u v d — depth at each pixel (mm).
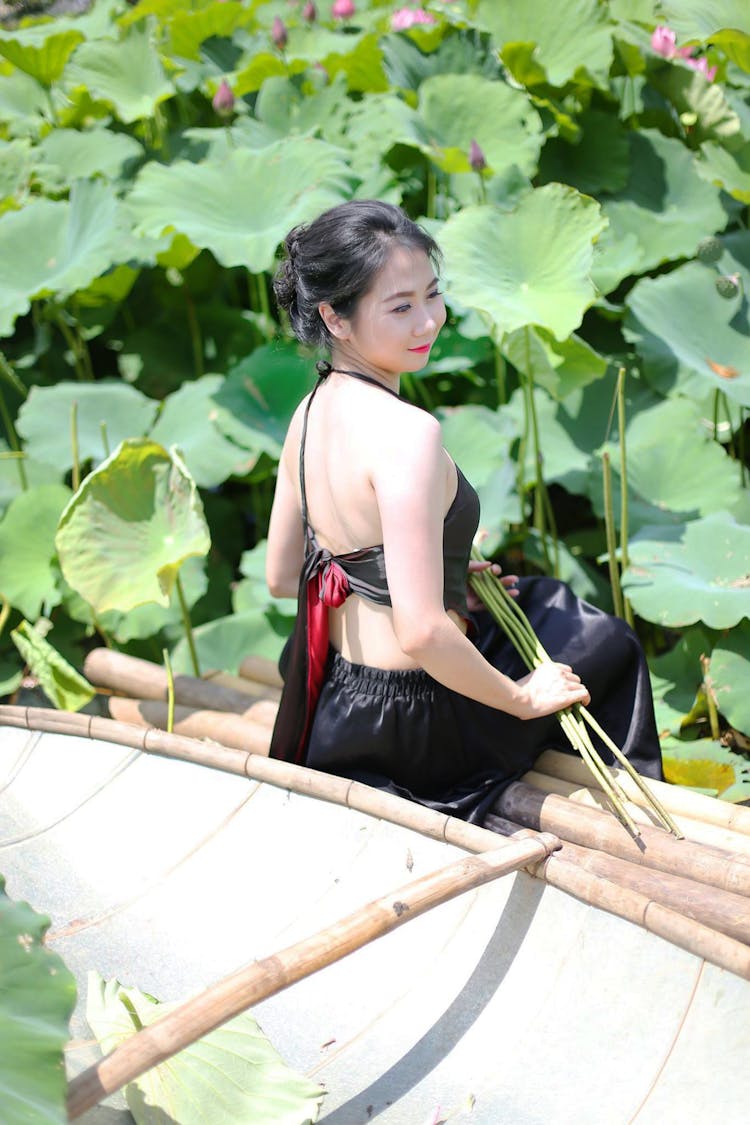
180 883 2547
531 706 2494
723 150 4410
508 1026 2053
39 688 4031
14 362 4887
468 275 3420
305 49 5262
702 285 3957
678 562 3355
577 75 4582
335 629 2604
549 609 2832
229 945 2383
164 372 4848
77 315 4840
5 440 4711
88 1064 1978
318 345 2498
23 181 5102
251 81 5121
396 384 2535
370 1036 2115
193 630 4008
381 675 2535
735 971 1911
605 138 4594
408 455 2301
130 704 3473
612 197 4574
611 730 2721
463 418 4055
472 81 4570
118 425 4328
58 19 6328
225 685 3553
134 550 3191
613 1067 1904
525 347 3682
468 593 2863
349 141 4723
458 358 4242
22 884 2629
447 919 2283
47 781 2896
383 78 4977
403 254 2340
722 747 3180
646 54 4656
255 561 4051
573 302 3334
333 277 2359
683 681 3492
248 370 4195
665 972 1993
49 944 2449
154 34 5086
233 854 2572
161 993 2303
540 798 2541
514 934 2191
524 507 3914
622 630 2746
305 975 1839
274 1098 1888
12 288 4457
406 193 4699
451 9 4984
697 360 3770
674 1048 1888
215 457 4059
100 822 2754
